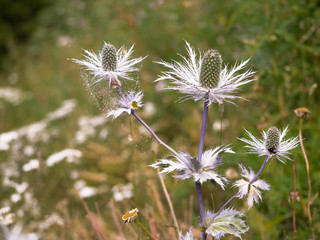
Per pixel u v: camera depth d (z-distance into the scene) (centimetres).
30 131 121
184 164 48
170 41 142
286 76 94
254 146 50
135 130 72
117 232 80
